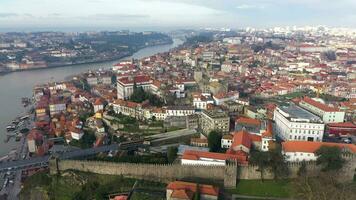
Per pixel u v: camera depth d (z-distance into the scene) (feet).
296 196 652.89
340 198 620.90
